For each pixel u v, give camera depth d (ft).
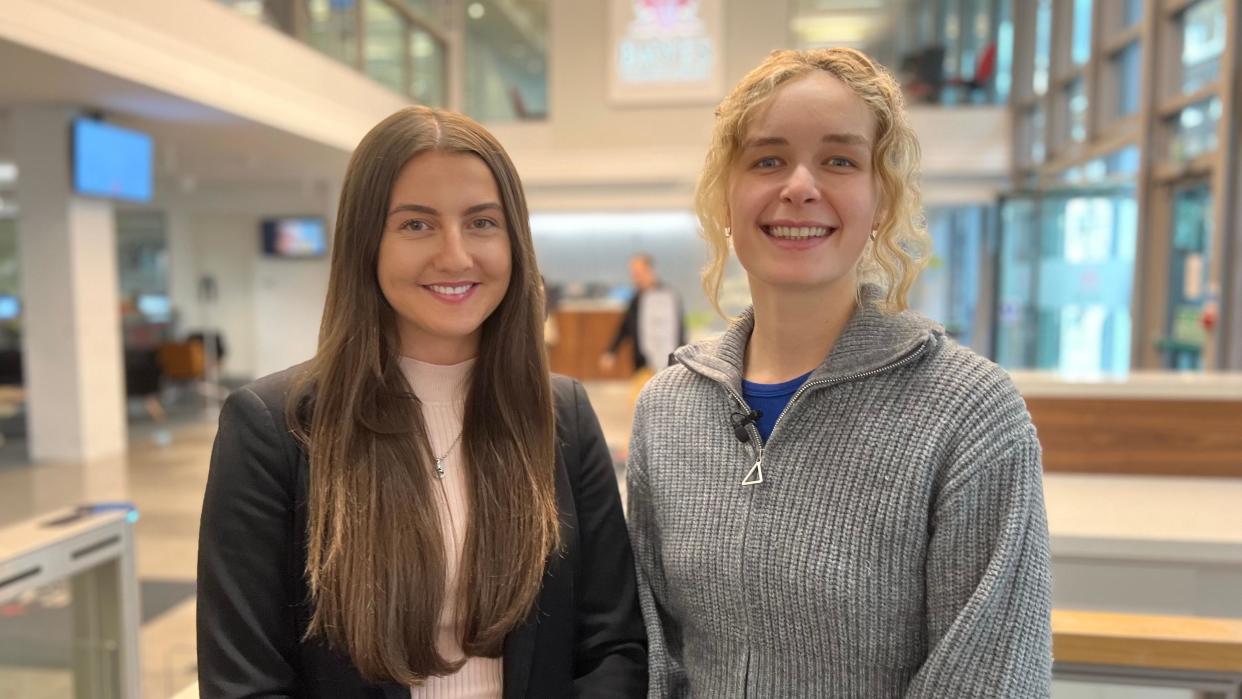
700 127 32.14
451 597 3.37
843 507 2.99
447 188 3.21
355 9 26.27
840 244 3.06
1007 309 25.85
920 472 2.88
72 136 18.56
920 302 33.53
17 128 18.83
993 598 2.67
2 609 6.91
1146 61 16.05
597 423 3.98
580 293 33.53
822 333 3.33
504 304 3.54
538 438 3.59
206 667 3.09
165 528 13.87
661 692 3.51
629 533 3.84
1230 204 12.87
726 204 3.47
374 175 3.22
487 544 3.39
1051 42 24.13
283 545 3.24
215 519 3.18
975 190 30.63
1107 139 19.65
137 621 6.93
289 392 3.37
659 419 3.64
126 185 20.12
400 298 3.28
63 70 15.47
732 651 3.27
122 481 17.21
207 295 38.63
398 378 3.43
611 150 32.53
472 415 3.57
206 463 19.11
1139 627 3.81
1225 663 3.60
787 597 3.06
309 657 3.21
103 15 15.42
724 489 3.29
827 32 31.83
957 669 2.69
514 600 3.34
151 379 26.45
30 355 19.33
